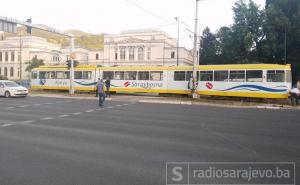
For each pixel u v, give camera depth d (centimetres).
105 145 858
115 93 3591
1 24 2594
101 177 581
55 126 1206
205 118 1522
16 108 1939
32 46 9088
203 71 2928
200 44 7344
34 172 609
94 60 8306
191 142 906
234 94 2750
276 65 2562
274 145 870
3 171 614
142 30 7706
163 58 7456
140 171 618
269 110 2056
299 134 1059
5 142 891
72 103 2375
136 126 1225
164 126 1232
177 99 2798
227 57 4850
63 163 673
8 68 9269
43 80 3894
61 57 9288
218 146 853
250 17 4503
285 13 4347
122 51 7831
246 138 977
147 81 3247
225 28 4819
